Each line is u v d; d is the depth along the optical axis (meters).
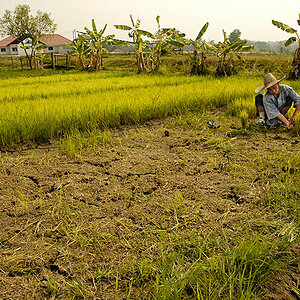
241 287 1.81
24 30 31.08
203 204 2.89
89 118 5.73
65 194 3.12
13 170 3.75
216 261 2.05
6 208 2.85
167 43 18.28
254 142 4.69
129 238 2.42
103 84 11.27
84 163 3.99
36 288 1.95
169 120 6.31
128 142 4.86
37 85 11.77
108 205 2.91
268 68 18.58
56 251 2.29
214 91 8.01
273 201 2.91
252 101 6.79
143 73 18.47
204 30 16.17
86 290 1.93
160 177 3.51
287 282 1.96
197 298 1.82
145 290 1.94
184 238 2.40
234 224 2.57
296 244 2.30
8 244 2.36
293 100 4.92
